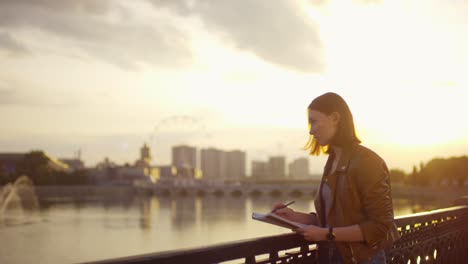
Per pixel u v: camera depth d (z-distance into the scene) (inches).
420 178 6840.6
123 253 3139.8
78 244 3447.3
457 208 265.4
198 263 108.3
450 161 6318.9
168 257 100.7
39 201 7081.7
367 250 116.0
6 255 2967.5
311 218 135.4
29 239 3599.9
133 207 6628.9
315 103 124.3
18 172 7377.0
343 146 122.1
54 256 2987.2
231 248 117.0
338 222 119.3
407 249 207.8
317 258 138.4
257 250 125.2
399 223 190.1
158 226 4549.7
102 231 4133.9
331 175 121.0
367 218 115.9
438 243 243.6
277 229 4389.8
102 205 6761.8
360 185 115.4
